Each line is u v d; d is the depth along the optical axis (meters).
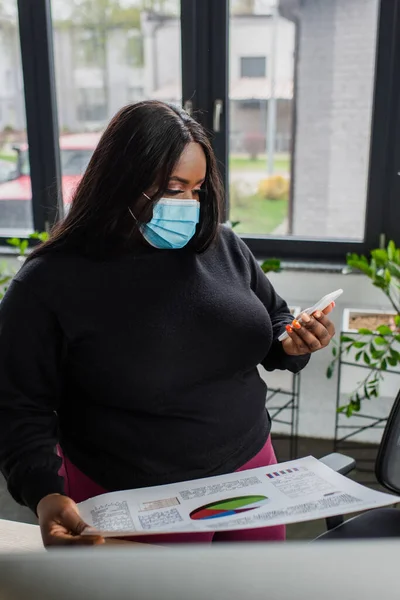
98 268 1.05
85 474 1.10
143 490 0.99
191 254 1.14
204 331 1.09
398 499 0.91
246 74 2.51
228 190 2.65
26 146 2.81
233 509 0.90
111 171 1.03
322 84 2.46
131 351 1.04
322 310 1.15
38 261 1.03
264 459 1.20
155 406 1.06
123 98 2.65
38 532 0.99
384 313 2.43
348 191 2.56
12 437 0.98
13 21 2.67
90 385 1.06
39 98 2.70
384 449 1.25
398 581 0.48
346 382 2.31
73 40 2.62
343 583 0.48
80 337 1.03
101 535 0.80
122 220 1.04
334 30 2.39
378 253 2.16
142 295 1.06
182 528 0.84
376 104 2.41
